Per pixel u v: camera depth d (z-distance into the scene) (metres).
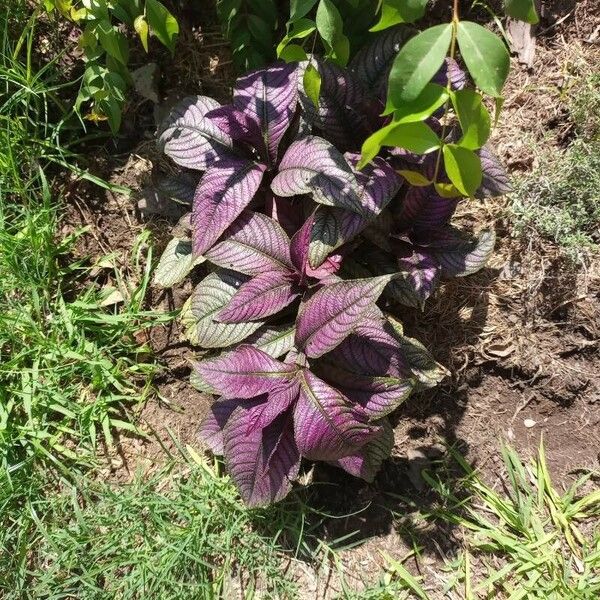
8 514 0.67
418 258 0.62
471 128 0.38
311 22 0.53
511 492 0.66
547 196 0.69
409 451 0.68
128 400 0.71
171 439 0.70
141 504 0.66
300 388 0.56
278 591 0.64
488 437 0.68
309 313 0.56
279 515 0.65
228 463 0.58
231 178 0.61
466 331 0.70
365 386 0.58
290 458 0.59
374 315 0.58
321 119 0.61
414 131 0.39
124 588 0.65
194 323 0.65
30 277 0.70
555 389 0.68
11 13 0.73
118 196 0.75
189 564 0.65
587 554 0.64
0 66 0.69
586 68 0.71
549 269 0.69
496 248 0.70
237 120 0.60
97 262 0.74
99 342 0.72
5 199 0.73
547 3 0.74
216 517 0.65
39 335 0.69
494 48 0.36
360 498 0.67
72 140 0.76
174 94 0.75
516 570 0.63
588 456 0.67
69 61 0.75
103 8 0.60
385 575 0.64
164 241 0.74
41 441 0.70
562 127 0.72
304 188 0.57
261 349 0.61
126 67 0.70
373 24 0.64
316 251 0.58
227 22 0.65
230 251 0.61
